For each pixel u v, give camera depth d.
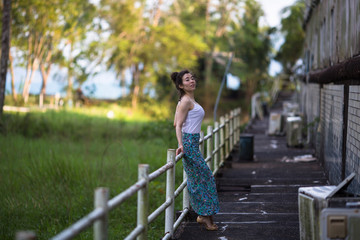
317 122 12.08
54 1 27.69
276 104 32.84
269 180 9.27
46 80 33.53
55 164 10.12
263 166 11.12
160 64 36.56
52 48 32.12
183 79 5.39
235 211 6.83
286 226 5.98
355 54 6.31
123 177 10.02
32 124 16.70
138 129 17.73
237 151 13.30
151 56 35.78
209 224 5.76
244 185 8.55
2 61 17.08
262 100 31.55
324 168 10.10
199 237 5.54
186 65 37.81
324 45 11.62
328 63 10.44
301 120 14.80
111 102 36.19
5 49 17.14
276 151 14.02
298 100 27.62
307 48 18.45
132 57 35.16
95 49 33.47
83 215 7.83
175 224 5.66
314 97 13.60
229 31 48.56
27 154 11.77
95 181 9.54
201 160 5.49
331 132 8.75
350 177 4.31
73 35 31.98
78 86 33.47
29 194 8.52
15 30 27.84
